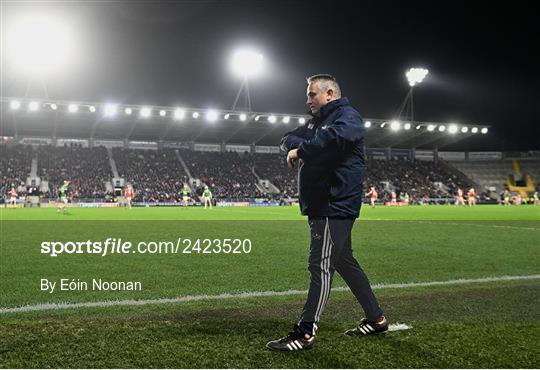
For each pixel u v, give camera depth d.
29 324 4.01
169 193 48.53
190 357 3.26
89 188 45.88
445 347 3.50
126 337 3.66
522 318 4.29
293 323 4.13
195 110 44.16
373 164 61.84
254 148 59.50
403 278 6.41
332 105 3.70
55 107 39.78
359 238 11.77
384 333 3.85
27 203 41.09
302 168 3.75
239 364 3.15
